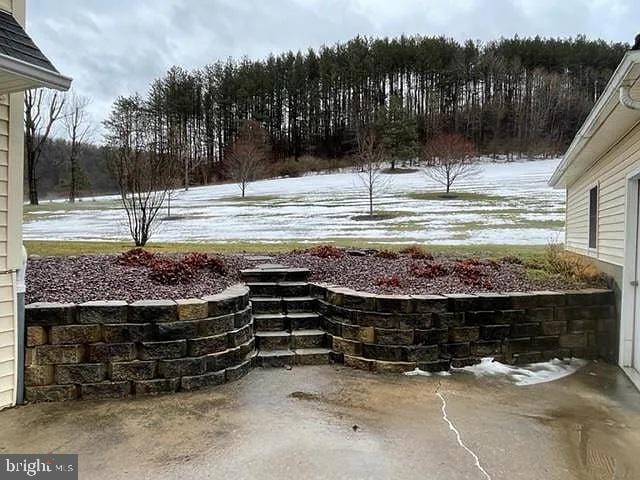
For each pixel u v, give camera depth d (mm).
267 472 2645
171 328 3949
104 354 3793
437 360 4637
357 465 2736
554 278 5930
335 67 51719
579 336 5098
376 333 4629
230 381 4223
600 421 3447
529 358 4938
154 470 2646
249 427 3236
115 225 19484
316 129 52156
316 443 3010
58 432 3121
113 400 3734
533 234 15227
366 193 29688
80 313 3750
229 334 4285
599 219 6281
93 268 5539
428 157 41375
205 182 41562
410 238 14742
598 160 6430
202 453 2852
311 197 29328
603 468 2754
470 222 18188
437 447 2980
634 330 4770
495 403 3777
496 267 6703
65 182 37531
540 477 2639
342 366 4738
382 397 3869
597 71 52938
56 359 3691
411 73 52719
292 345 4973
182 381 3967
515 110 50500
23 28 3611
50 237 15398
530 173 36781
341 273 6180
